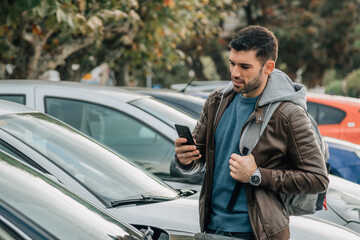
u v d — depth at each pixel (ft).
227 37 87.40
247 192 10.24
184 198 13.76
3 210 7.64
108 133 26.61
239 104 10.46
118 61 50.06
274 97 10.07
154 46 42.14
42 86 18.33
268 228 10.04
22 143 12.41
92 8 32.07
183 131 10.50
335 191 18.93
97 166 13.64
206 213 10.80
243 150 10.25
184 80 118.11
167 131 17.31
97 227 9.32
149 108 18.15
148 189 13.83
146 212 12.58
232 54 10.08
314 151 9.99
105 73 59.52
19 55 35.17
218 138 10.71
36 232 7.61
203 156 11.22
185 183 16.89
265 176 9.90
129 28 39.29
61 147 13.32
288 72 89.92
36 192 9.03
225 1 46.37
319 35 88.43
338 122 31.86
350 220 17.42
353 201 18.42
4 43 35.91
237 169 10.01
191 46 83.97
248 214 10.27
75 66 48.49
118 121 26.68
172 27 38.83
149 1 37.40
